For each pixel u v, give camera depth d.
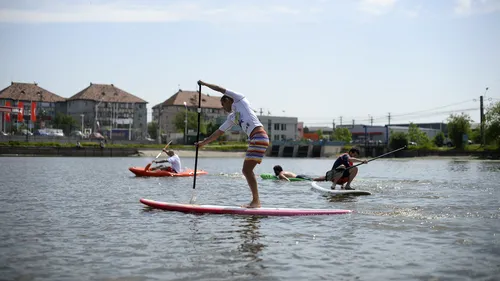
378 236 7.48
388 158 79.25
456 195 13.93
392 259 6.03
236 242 7.01
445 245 6.82
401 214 9.77
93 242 6.96
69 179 20.86
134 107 132.88
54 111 128.75
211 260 5.94
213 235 7.53
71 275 5.25
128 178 21.73
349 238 7.32
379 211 10.23
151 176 23.11
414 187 16.91
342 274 5.36
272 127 120.50
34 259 5.93
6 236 7.35
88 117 127.19
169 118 135.38
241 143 102.25
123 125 131.00
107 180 20.31
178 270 5.47
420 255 6.23
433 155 76.69
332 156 91.19
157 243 6.91
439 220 9.01
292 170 38.09
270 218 9.25
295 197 13.30
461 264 5.77
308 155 92.38
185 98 138.25
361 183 18.91
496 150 68.50
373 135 126.81
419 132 91.94
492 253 6.32
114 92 132.88
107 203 11.60
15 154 71.56
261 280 5.12
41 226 8.27
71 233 7.64
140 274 5.30
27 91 126.81
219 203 11.89
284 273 5.39
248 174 9.96
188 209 10.05
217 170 33.34
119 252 6.33
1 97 121.19
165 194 14.09
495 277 5.22
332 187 14.94
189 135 105.44
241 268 5.58
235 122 10.07
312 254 6.28
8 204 11.32
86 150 76.00
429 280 5.13
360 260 5.98
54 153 73.94
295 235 7.55
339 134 116.62
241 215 9.60
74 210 10.30
